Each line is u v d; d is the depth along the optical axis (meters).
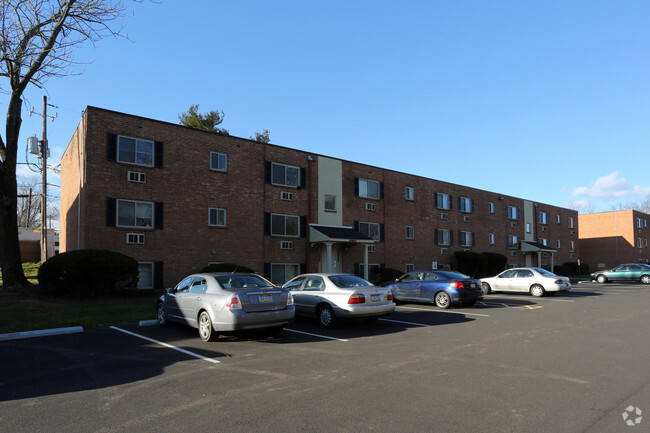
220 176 21.86
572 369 6.74
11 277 17.28
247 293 9.16
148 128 19.75
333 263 26.08
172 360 7.58
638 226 57.31
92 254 16.09
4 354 8.11
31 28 16.19
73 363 7.41
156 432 4.41
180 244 20.20
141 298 16.67
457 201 35.31
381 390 5.73
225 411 4.99
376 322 12.15
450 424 4.54
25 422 4.71
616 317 12.73
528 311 14.44
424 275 16.59
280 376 6.47
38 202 63.53
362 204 28.12
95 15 16.36
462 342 9.03
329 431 4.39
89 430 4.48
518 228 41.97
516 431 4.36
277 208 23.91
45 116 26.25
